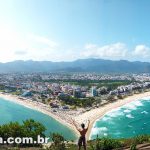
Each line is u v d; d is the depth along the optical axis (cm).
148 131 16988
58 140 4647
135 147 3441
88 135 16150
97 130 17412
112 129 17700
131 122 19800
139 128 17875
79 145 2869
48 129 18188
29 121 8675
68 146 5238
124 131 17088
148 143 3803
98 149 3934
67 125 19475
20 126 8206
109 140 4041
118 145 3981
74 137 15838
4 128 7931
